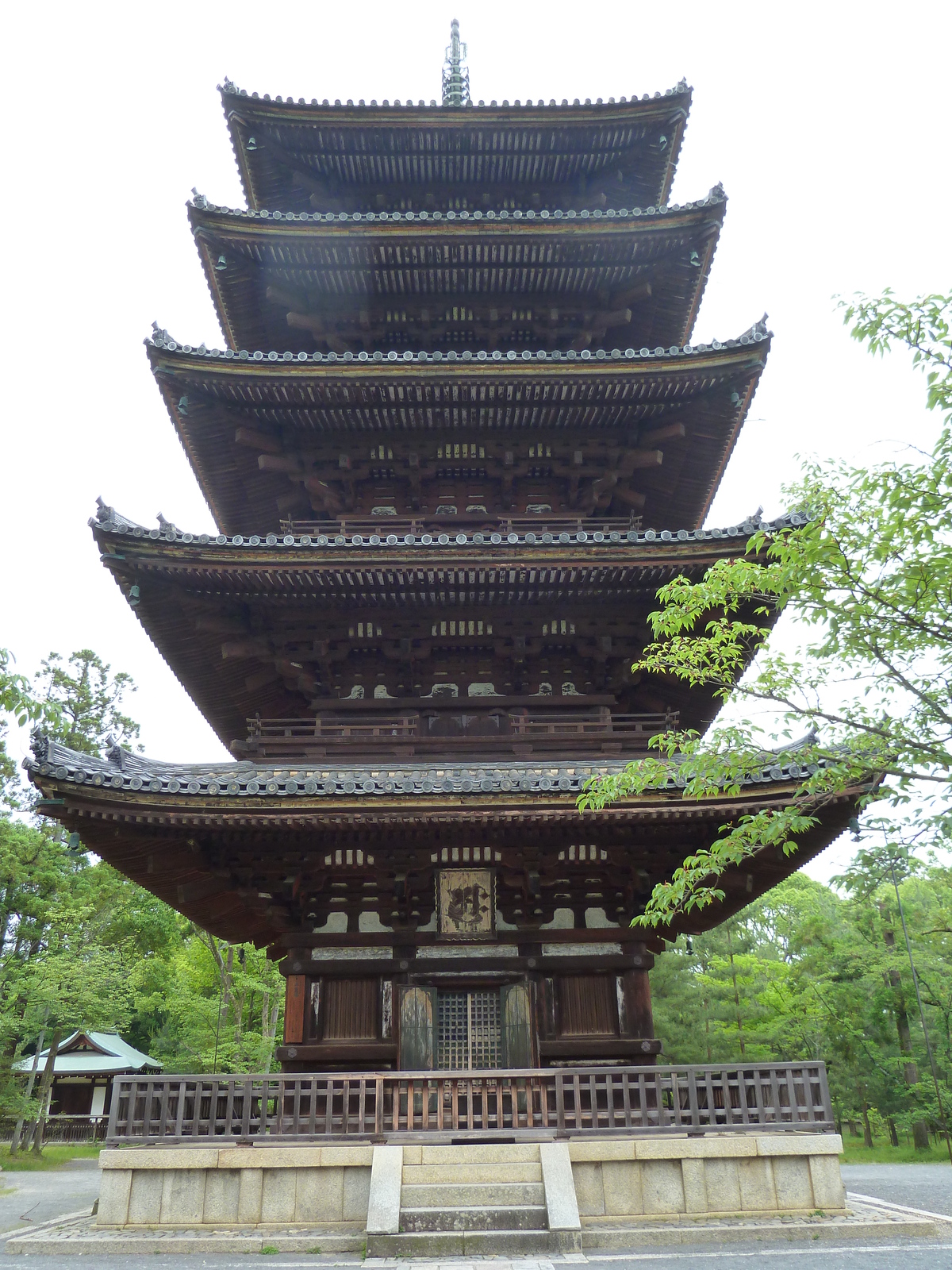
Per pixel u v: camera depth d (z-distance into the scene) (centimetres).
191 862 1862
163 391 2247
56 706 1168
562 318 2620
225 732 2666
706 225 2408
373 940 1825
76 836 1712
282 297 2545
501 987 1805
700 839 1803
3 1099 4491
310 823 1675
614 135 2720
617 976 1811
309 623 2109
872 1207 1639
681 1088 1647
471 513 2397
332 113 2633
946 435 1127
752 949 5797
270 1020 5353
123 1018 5419
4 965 4612
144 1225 1419
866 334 1135
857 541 1159
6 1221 2094
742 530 1928
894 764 1200
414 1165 1433
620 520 2422
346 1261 1254
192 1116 1551
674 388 2242
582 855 1844
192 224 2398
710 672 1353
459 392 2230
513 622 2102
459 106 2683
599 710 2131
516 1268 1188
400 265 2491
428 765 1972
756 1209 1441
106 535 1900
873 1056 4919
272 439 2353
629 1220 1409
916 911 4822
